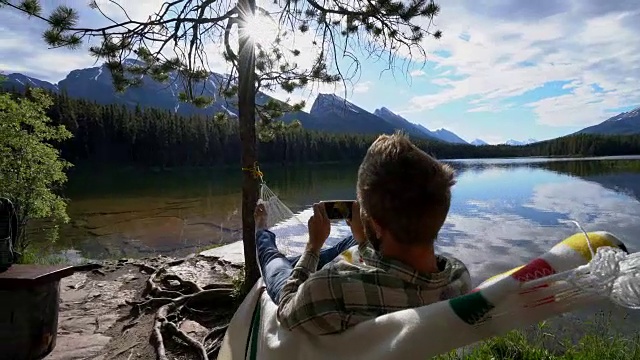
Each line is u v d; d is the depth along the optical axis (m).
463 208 18.84
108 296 5.64
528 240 12.02
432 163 1.10
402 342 0.92
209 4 4.70
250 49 4.60
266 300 1.41
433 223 1.06
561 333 4.35
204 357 3.82
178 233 14.41
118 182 40.50
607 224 14.34
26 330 3.45
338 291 1.06
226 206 22.03
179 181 41.62
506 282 0.87
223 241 13.02
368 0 4.80
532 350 3.48
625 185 30.77
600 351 3.58
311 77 5.26
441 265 1.24
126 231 14.78
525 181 35.50
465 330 0.89
